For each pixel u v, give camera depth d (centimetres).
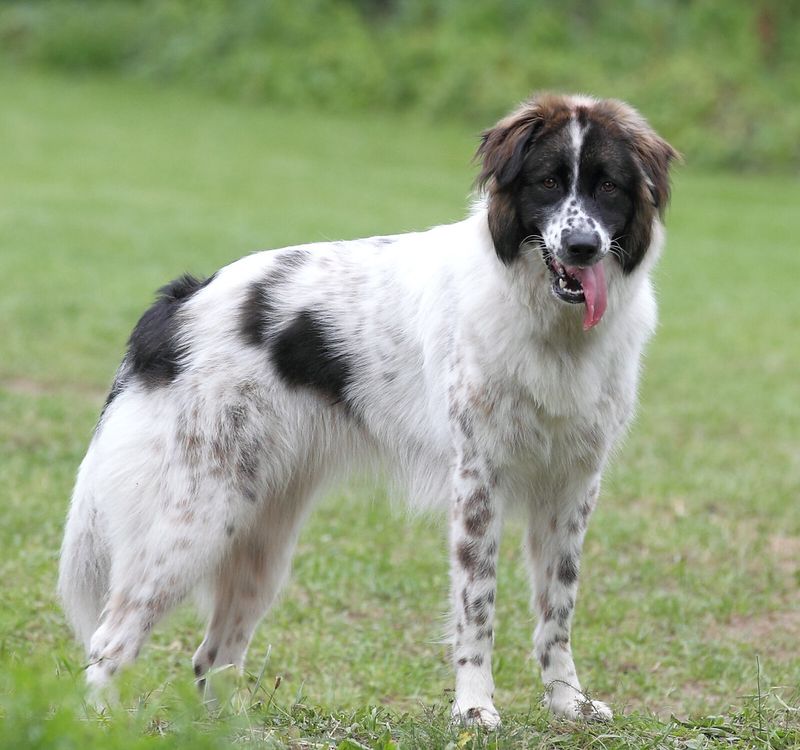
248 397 919
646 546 1405
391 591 1259
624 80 4800
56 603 1145
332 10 5531
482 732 802
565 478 914
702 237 3497
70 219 3167
